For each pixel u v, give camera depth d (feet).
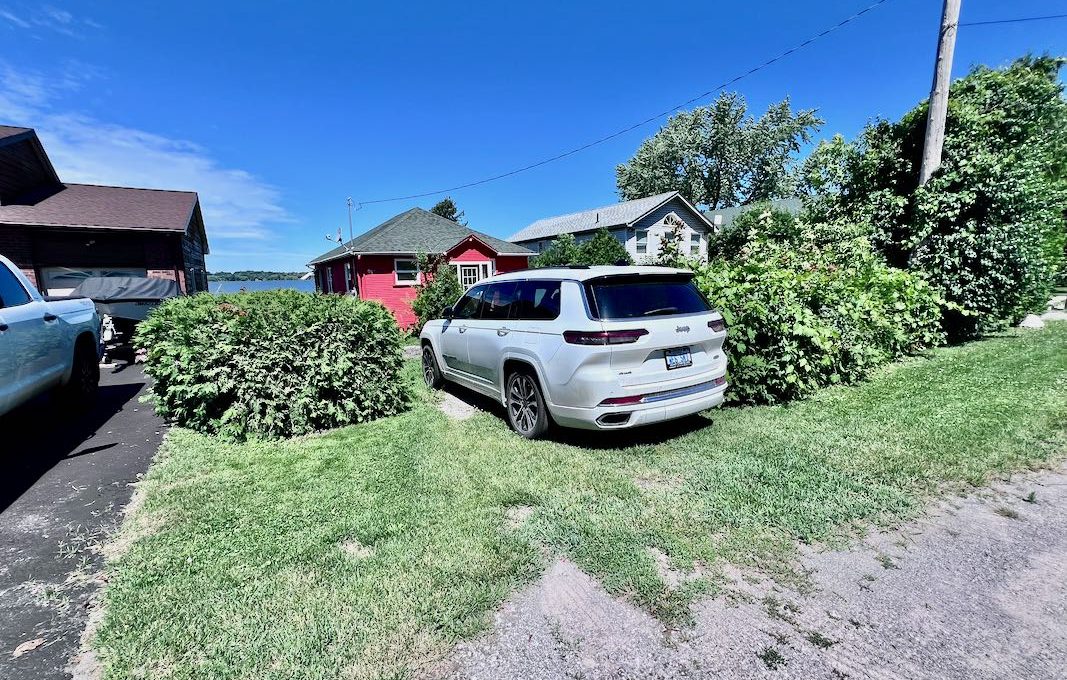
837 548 9.00
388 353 18.11
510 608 7.62
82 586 8.30
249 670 6.46
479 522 10.10
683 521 9.98
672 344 13.43
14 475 13.07
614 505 10.71
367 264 55.72
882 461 12.37
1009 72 36.35
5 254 40.11
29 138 46.29
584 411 13.17
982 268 27.89
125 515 10.74
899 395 17.93
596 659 6.63
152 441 15.90
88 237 43.55
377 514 10.46
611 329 12.78
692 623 7.23
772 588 7.97
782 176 137.69
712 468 12.38
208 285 75.56
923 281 26.17
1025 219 27.48
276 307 16.44
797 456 12.91
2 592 8.13
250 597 7.82
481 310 18.58
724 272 20.17
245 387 15.61
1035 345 26.48
